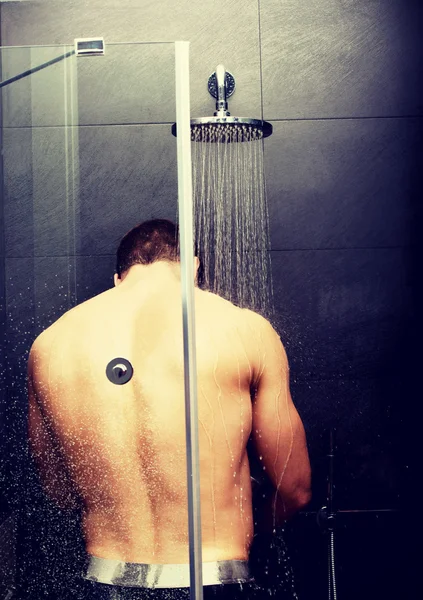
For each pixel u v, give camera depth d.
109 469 1.38
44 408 1.39
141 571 1.38
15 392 1.40
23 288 1.38
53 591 1.39
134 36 1.91
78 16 1.91
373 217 1.90
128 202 1.37
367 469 1.88
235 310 1.54
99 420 1.38
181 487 1.38
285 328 1.88
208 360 1.50
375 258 1.90
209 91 1.89
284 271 1.88
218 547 1.44
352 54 1.91
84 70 1.36
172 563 1.38
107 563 1.39
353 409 1.89
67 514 1.39
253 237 1.87
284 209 1.88
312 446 1.88
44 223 1.37
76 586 1.39
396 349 1.89
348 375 1.89
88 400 1.38
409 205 1.90
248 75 1.90
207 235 1.85
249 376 1.53
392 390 1.89
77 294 1.38
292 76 1.90
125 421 1.38
